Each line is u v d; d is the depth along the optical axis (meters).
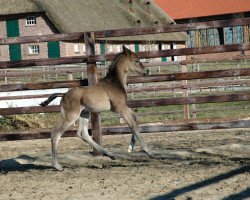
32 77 31.81
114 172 10.32
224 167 10.33
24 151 14.57
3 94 21.72
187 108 17.81
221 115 20.91
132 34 11.80
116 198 8.57
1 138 12.14
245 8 83.56
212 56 72.75
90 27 54.41
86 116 11.33
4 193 9.21
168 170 10.27
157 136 16.09
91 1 59.56
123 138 16.19
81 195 8.83
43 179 10.05
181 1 88.44
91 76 11.97
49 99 10.99
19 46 53.44
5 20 53.34
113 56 11.84
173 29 11.64
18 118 18.95
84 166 11.17
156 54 11.64
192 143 13.97
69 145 15.22
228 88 24.20
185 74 11.82
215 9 85.19
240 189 8.75
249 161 10.95
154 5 74.62
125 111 10.91
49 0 52.03
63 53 52.28
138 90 16.39
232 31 80.50
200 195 8.52
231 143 13.33
